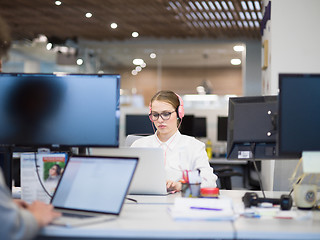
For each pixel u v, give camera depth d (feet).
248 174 21.22
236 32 32.86
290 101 6.82
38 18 28.91
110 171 6.70
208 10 26.78
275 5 13.06
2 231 5.25
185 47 37.17
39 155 7.78
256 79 34.04
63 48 36.63
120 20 29.66
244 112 8.62
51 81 7.48
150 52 38.24
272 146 8.47
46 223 5.79
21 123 7.52
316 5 12.86
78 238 5.98
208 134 24.82
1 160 7.82
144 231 5.69
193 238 5.71
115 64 39.17
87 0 24.53
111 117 7.41
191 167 9.83
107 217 6.34
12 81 7.52
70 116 7.45
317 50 12.87
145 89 39.68
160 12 27.45
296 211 7.29
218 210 6.65
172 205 7.53
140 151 8.62
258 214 6.67
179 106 10.03
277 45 13.03
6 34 6.79
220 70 40.81
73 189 6.82
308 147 6.82
